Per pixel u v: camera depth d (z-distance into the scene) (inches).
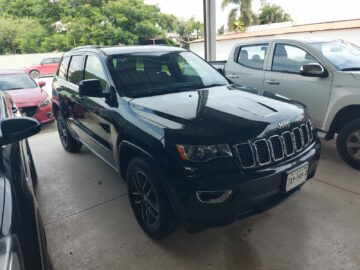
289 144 98.8
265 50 196.9
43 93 294.2
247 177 86.7
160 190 95.9
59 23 1154.7
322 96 162.4
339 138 158.9
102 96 125.4
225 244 106.1
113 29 961.5
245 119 96.2
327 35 808.9
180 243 107.9
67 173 173.9
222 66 242.8
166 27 1357.0
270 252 100.8
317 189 138.1
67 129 194.5
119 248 107.3
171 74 138.2
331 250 99.7
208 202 85.9
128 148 109.0
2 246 52.1
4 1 1326.3
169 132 91.9
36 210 73.9
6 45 1252.5
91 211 132.4
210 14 331.0
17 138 72.3
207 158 86.7
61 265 100.9
